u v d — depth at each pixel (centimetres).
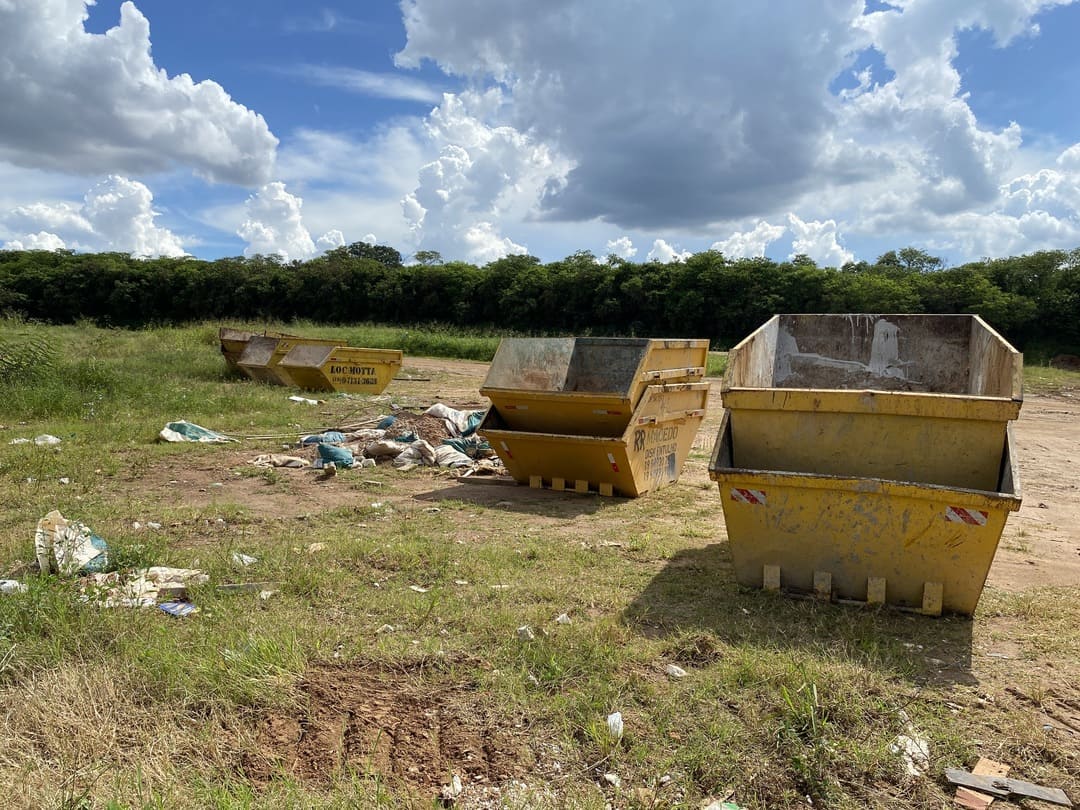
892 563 530
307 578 559
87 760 326
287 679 394
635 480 901
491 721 372
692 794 325
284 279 5675
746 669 428
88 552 580
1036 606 550
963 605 523
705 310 4391
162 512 765
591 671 426
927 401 529
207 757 335
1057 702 414
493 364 966
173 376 2022
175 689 381
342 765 335
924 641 489
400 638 462
